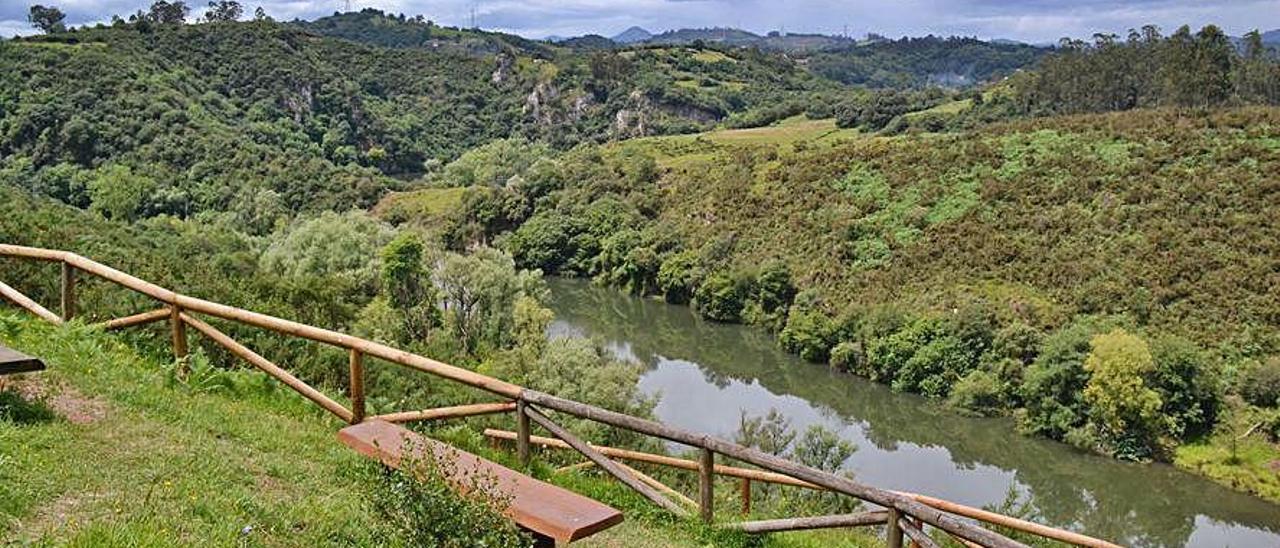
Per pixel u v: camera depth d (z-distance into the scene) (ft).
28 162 274.77
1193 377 124.16
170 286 52.60
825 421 134.92
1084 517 105.40
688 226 236.63
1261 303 141.59
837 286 183.52
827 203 217.56
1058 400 128.98
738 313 198.18
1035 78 327.88
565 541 15.92
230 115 353.31
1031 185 193.98
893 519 19.42
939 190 204.54
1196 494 110.93
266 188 276.41
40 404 19.93
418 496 16.26
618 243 236.84
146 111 305.32
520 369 107.76
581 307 215.10
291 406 26.73
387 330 101.55
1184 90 271.69
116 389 22.81
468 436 25.53
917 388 148.87
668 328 193.88
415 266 151.02
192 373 26.73
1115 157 194.39
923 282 174.81
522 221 274.77
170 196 259.19
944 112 334.24
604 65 516.73
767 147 279.28
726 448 21.22
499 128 480.23
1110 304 151.12
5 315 29.66
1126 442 121.60
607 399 102.12
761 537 22.52
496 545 15.75
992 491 110.93
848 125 355.97
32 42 351.25
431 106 483.51
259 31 438.81
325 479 20.25
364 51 516.73
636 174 271.28
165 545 14.02
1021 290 163.12
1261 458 116.26
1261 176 171.73
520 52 577.02
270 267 161.99
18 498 15.07
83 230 96.22
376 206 296.30
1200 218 165.07
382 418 24.53
